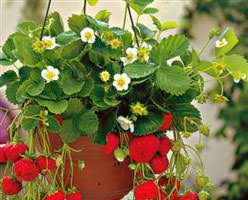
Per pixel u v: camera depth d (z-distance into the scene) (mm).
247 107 2695
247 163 2785
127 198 1374
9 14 2338
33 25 1278
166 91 1142
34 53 1161
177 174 1204
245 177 2807
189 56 1251
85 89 1150
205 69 1211
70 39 1162
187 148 1229
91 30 1146
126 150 1165
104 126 1151
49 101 1141
